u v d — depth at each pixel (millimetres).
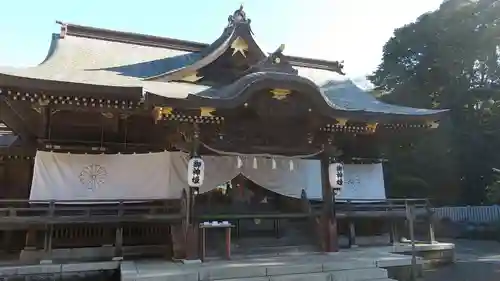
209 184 11266
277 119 10773
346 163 14773
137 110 10594
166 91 10789
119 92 9609
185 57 15281
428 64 28219
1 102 9961
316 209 11734
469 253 14523
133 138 11859
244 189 12734
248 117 10578
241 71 13930
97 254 10656
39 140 11117
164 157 11320
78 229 10797
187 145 9945
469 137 25469
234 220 11547
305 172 13070
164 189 11102
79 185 10945
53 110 10734
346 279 8758
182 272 8016
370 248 11898
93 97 9797
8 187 11922
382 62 32156
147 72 13391
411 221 10750
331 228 11102
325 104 10297
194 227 9617
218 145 10414
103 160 11273
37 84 9023
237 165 11562
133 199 10938
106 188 11086
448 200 25844
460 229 20844
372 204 13219
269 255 10273
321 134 11555
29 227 9414
